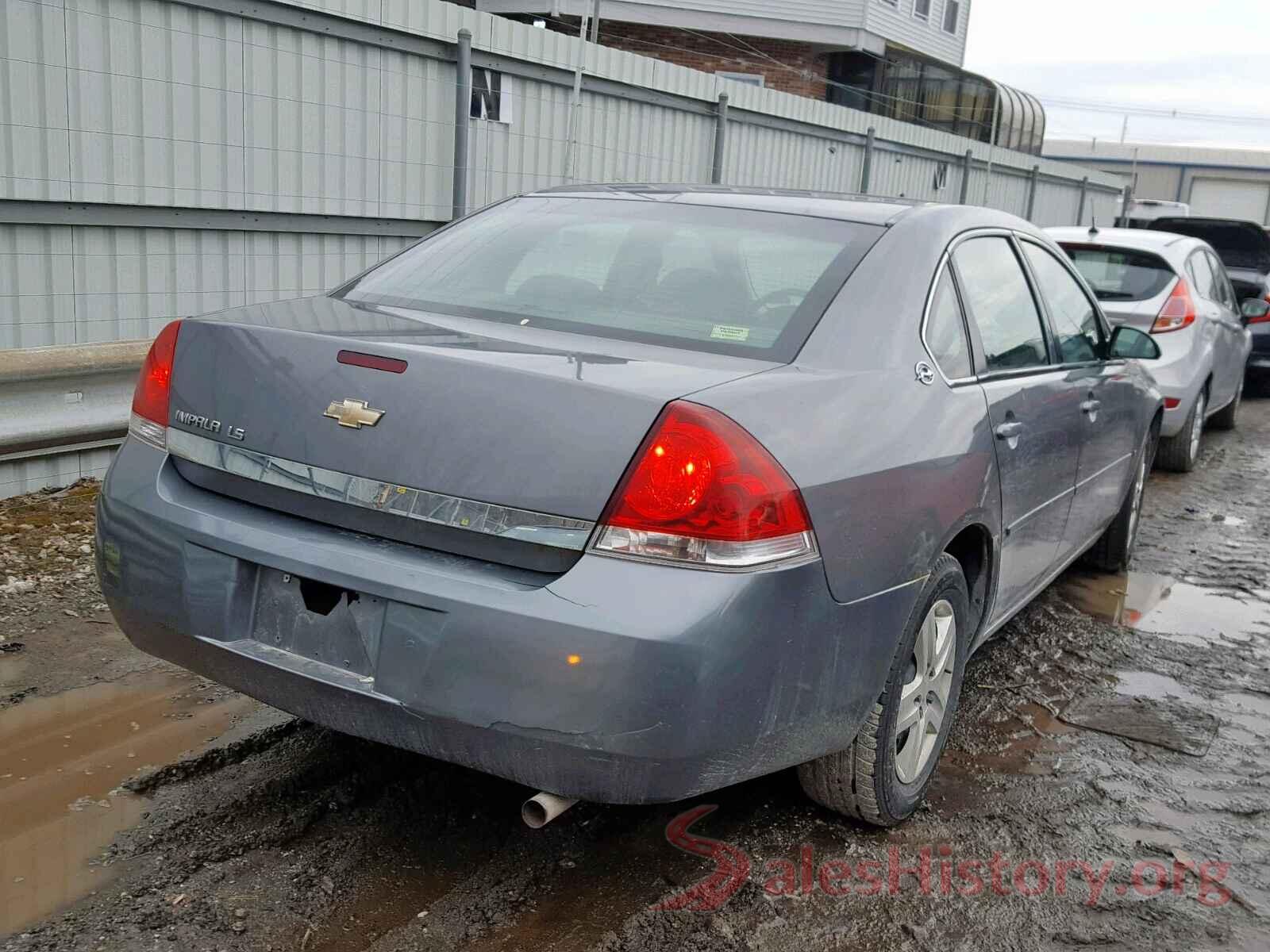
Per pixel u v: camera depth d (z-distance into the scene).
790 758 2.59
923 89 26.56
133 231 6.61
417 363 2.42
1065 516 4.24
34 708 3.45
